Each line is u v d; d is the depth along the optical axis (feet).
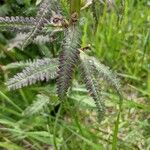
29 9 1.54
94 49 1.86
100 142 1.49
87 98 1.44
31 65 1.06
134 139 1.44
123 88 1.80
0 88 1.59
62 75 0.94
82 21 1.21
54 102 1.36
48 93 1.41
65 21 1.00
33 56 1.73
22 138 1.46
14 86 1.02
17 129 1.43
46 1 0.91
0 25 0.98
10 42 1.67
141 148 1.47
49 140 1.42
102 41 1.89
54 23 1.00
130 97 1.76
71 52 0.94
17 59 1.72
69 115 1.64
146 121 1.52
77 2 1.01
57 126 1.50
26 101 1.58
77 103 1.47
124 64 1.90
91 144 1.36
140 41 1.98
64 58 0.94
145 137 1.53
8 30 0.99
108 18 2.00
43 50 1.52
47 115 1.47
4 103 1.59
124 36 1.95
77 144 1.45
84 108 1.48
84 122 1.62
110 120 1.59
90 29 1.88
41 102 1.34
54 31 1.01
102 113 1.04
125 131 1.57
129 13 2.06
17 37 1.65
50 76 1.05
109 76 1.08
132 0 2.07
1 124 1.55
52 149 1.50
